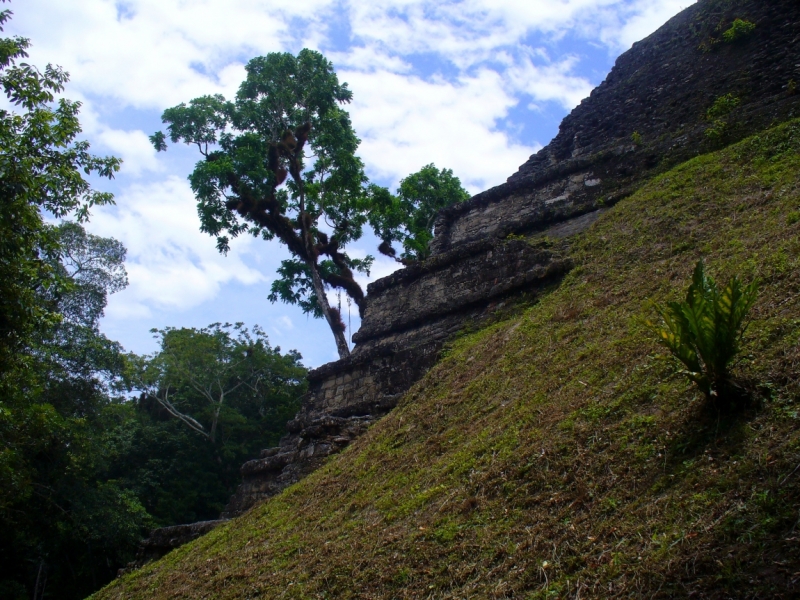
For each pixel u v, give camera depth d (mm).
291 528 8523
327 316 23016
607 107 16625
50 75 10695
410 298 14422
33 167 10414
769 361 5402
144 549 12148
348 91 24438
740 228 9109
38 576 22625
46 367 20875
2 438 17500
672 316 5203
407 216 27172
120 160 11695
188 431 30469
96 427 24000
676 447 5094
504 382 8859
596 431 5992
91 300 25297
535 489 5723
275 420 31453
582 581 4281
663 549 4117
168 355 30484
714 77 14984
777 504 3971
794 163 10039
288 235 23797
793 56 13922
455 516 6055
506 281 12430
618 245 11109
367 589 5680
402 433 9359
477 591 4824
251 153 22625
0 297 9867
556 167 15344
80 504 22125
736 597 3535
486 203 16375
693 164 12234
